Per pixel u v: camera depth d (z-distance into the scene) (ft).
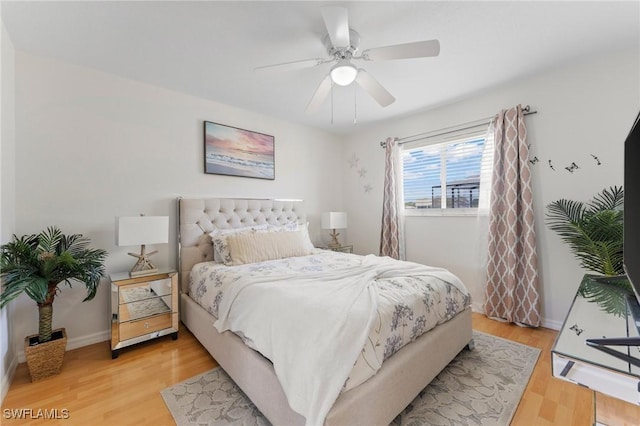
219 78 8.07
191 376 5.81
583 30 5.99
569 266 7.69
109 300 7.55
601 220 6.39
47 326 5.91
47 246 6.13
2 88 5.49
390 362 4.35
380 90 6.44
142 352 6.84
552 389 5.30
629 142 3.78
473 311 9.50
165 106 8.70
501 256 8.70
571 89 7.57
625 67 6.81
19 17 5.38
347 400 3.55
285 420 3.92
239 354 5.12
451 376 5.75
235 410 4.78
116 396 5.14
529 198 8.13
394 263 7.46
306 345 3.86
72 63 7.15
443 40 6.31
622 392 2.49
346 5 5.18
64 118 7.03
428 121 10.81
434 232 10.78
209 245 9.07
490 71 7.77
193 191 9.29
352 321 3.99
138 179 8.17
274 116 11.38
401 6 5.24
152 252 7.70
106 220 7.59
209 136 9.59
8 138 5.85
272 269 7.18
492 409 4.78
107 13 5.34
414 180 11.48
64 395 5.17
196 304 7.64
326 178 13.60
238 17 5.50
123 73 7.73
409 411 4.74
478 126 9.45
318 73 7.83
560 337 3.20
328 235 13.64
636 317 3.69
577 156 7.51
